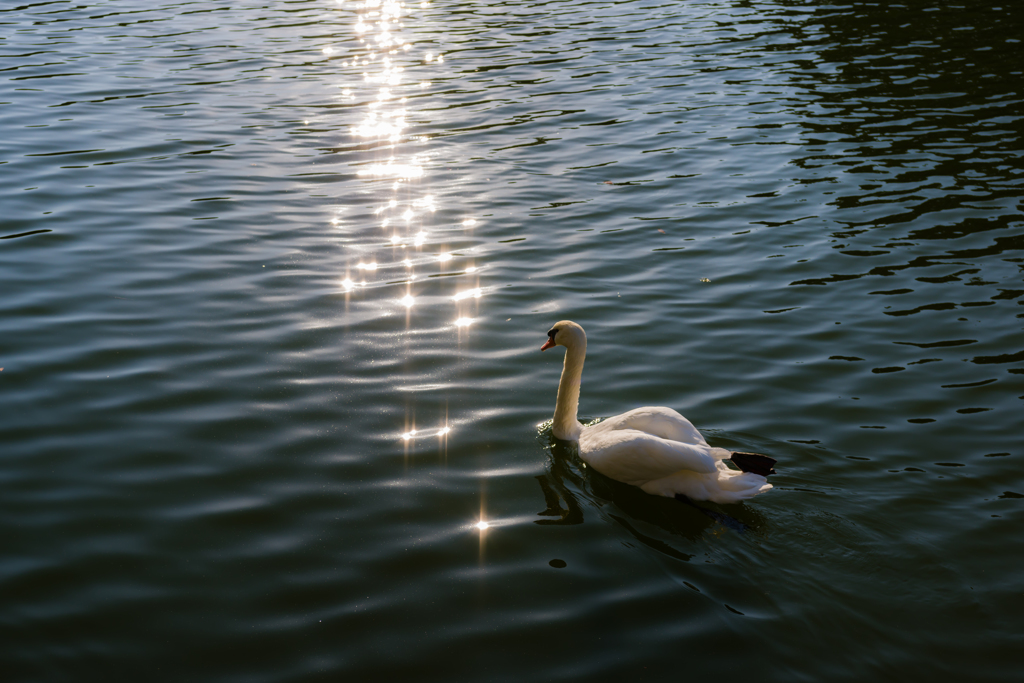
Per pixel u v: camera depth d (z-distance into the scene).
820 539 6.92
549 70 22.92
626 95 20.64
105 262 11.92
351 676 5.66
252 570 6.64
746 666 5.69
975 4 29.11
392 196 14.88
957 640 5.85
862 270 12.02
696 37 26.19
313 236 13.19
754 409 8.91
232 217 13.74
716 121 18.67
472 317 10.90
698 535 7.08
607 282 11.87
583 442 8.20
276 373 9.46
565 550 6.94
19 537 6.88
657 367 9.79
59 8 30.69
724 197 14.77
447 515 7.37
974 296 11.16
